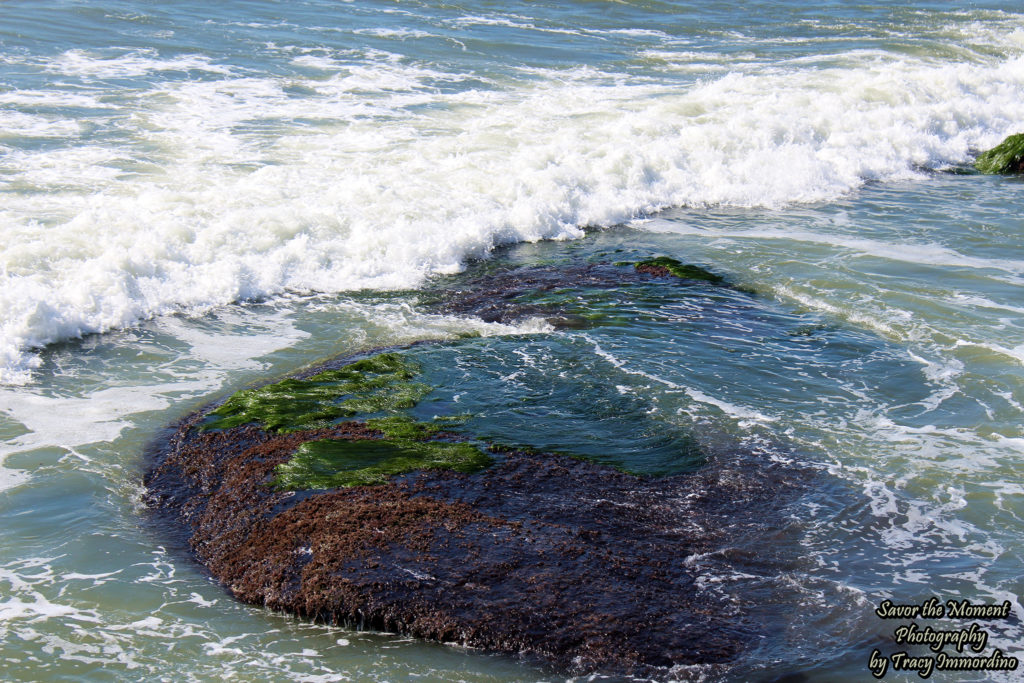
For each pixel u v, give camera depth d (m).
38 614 6.73
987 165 19.39
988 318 11.92
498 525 7.57
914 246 14.58
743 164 17.69
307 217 13.65
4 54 19.33
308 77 20.06
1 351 10.18
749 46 26.31
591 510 7.88
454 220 14.27
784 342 11.28
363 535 7.34
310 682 6.20
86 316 11.02
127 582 7.12
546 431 9.09
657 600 6.93
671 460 8.70
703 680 6.29
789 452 8.94
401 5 27.25
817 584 7.20
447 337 11.22
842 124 19.86
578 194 15.65
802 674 6.37
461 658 6.46
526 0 29.72
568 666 6.39
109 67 19.31
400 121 17.89
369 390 9.77
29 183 13.79
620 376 10.27
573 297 12.45
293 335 11.26
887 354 11.03
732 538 7.66
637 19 28.95
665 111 19.47
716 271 13.48
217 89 18.78
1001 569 7.47
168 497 8.19
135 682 6.14
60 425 9.20
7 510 7.90
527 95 20.20
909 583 7.27
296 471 8.25
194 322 11.45
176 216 13.17
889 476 8.62
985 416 9.72
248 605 6.96
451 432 8.98
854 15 31.50
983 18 31.58
